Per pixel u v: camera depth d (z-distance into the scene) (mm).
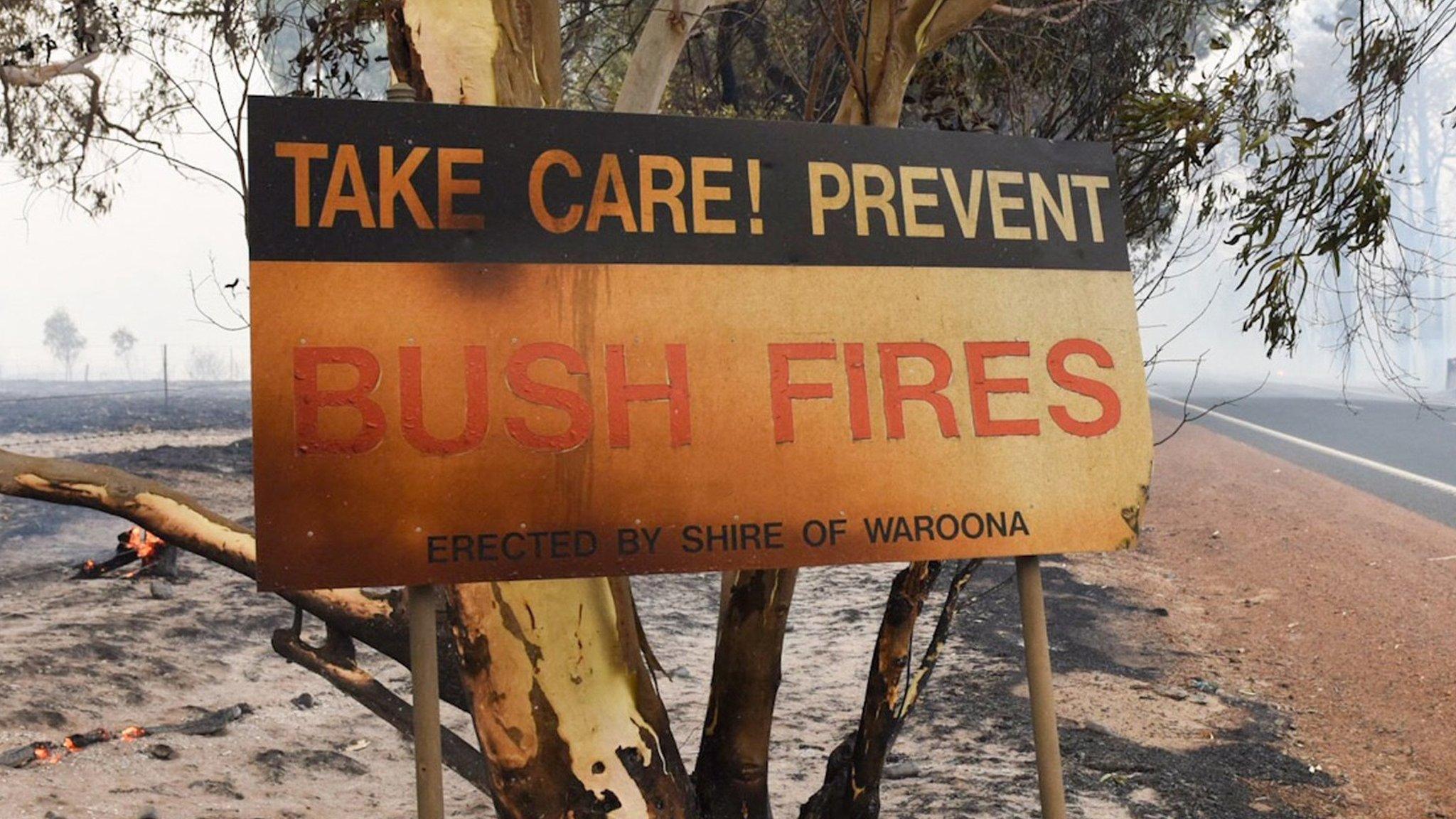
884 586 10820
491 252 2664
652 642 9289
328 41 5215
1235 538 12414
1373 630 8984
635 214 2748
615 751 3018
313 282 2572
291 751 6715
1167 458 18000
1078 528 2922
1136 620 9602
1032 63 5793
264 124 2586
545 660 2990
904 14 3941
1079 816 5938
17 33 9391
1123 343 3021
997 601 10047
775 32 7523
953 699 7766
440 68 2971
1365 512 13023
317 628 9039
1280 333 4570
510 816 2992
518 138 2709
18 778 5777
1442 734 6969
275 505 2502
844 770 4219
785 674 8484
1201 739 7129
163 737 6656
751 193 2820
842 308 2836
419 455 2574
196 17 5742
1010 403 2916
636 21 8289
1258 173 4684
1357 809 6113
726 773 3957
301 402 2539
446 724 7473
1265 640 9109
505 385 2631
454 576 2561
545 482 2625
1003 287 2955
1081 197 3057
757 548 2717
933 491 2834
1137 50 5633
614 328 2703
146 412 24172
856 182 2891
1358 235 4414
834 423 2793
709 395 2730
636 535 2656
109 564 10016
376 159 2631
